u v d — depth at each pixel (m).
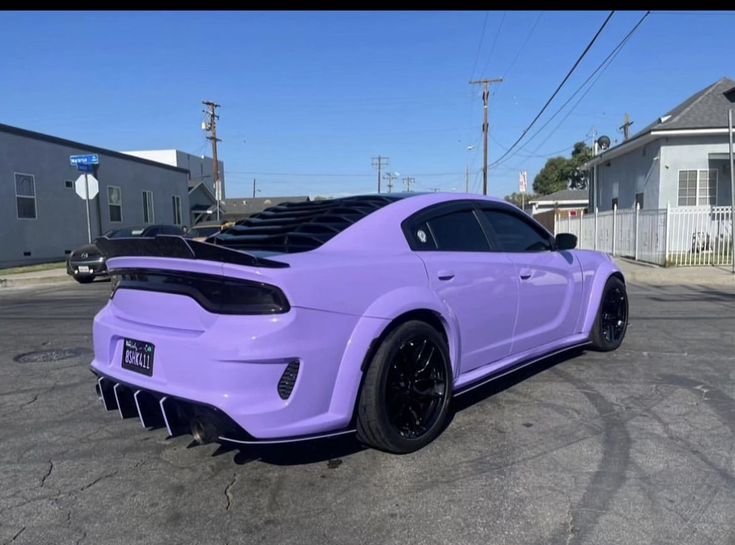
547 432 3.71
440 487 3.02
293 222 3.85
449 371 3.65
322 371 2.98
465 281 3.82
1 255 19.39
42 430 3.96
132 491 3.05
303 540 2.57
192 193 42.06
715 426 3.76
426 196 4.09
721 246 14.44
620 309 5.78
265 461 3.37
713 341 6.21
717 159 17.77
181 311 3.03
